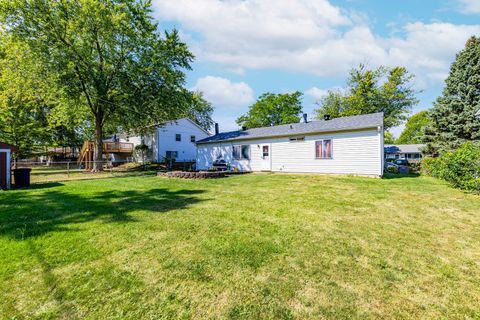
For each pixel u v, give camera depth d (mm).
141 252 3164
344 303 2182
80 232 3887
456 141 14758
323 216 4887
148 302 2170
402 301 2229
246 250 3234
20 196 7062
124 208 5508
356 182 9828
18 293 2271
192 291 2338
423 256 3125
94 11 14469
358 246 3404
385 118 26219
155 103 16859
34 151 26000
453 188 8281
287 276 2613
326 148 13148
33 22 14328
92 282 2467
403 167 17234
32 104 20109
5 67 16734
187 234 3822
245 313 2041
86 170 18812
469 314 2064
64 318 1957
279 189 8234
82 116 18953
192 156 29766
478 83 14820
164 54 17469
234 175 13414
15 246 3312
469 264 2936
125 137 31062
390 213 5125
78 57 14898
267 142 15789
